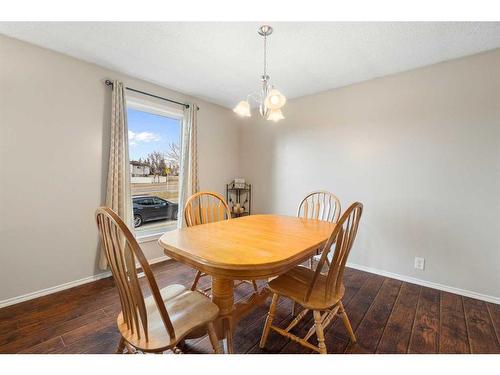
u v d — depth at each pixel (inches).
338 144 113.0
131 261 36.0
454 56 82.5
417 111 91.9
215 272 44.7
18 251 76.8
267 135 141.9
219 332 56.4
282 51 80.8
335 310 56.9
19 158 76.1
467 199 82.8
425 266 91.5
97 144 93.4
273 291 56.1
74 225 88.5
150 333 40.5
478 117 80.2
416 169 92.6
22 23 66.8
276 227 70.8
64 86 84.4
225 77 103.8
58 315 70.5
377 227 102.3
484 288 80.6
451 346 58.2
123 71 98.1
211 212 89.9
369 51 80.2
